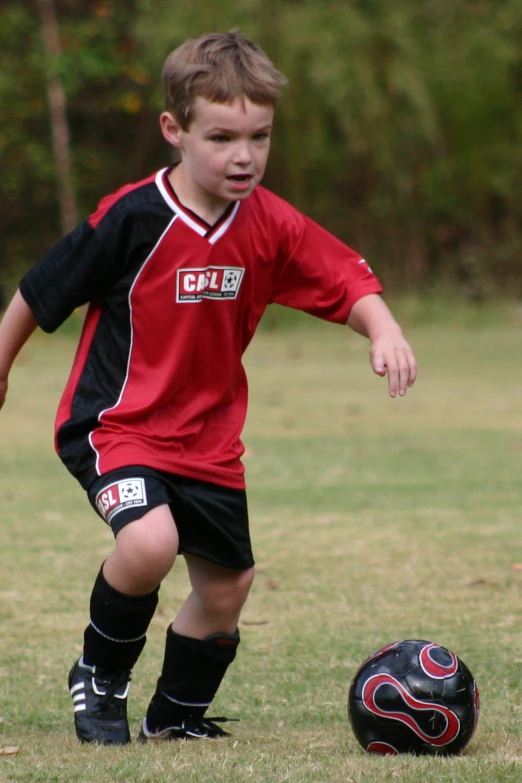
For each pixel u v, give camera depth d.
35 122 77.75
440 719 11.21
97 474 11.73
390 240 84.19
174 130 11.88
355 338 71.62
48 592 19.62
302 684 14.59
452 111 81.88
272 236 12.30
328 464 32.19
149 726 12.55
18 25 73.00
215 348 12.09
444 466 31.77
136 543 11.23
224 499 12.06
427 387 49.00
